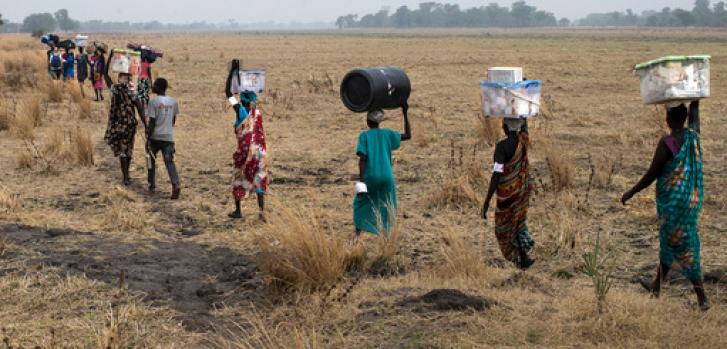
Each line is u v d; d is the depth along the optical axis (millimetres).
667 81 5504
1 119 15500
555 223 8375
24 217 8766
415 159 12648
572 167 10961
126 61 10367
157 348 5195
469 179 10352
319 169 11914
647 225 8555
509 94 6289
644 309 5578
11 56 38906
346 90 7160
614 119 17328
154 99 9766
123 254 7469
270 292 6359
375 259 7238
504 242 6777
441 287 6395
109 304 6020
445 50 63406
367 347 5109
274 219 7938
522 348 4984
